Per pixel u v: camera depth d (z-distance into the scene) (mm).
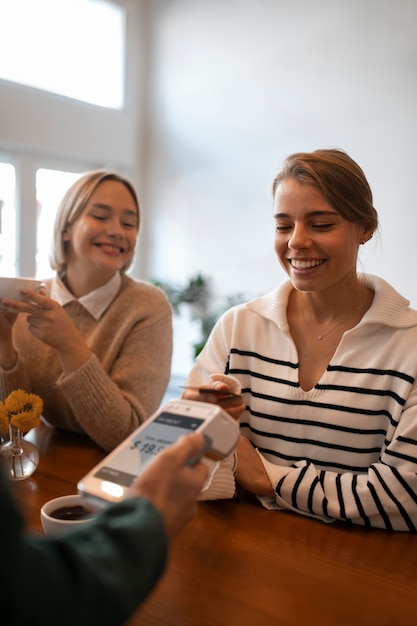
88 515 772
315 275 1024
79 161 5000
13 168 4496
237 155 4832
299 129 4457
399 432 979
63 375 1267
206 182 5047
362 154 4141
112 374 1425
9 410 1049
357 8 4082
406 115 3912
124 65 5191
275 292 1186
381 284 1072
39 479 1062
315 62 4328
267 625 647
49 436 1379
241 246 4855
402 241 3975
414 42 3844
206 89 4988
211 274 5062
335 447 1066
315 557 818
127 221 1474
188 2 5051
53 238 1500
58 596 373
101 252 1426
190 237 5199
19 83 4293
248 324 1191
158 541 443
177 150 5234
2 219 4469
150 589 435
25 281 1110
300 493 965
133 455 612
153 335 1459
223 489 994
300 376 1134
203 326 4809
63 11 4715
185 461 514
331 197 978
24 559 368
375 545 871
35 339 1462
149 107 5398
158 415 654
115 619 403
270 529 910
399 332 1029
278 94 4551
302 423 1096
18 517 367
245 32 4707
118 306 1476
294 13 4410
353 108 4160
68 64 4797
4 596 349
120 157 5207
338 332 1114
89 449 1270
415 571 791
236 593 710
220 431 605
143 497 470
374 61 4035
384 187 4043
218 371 1205
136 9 5258
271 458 1137
